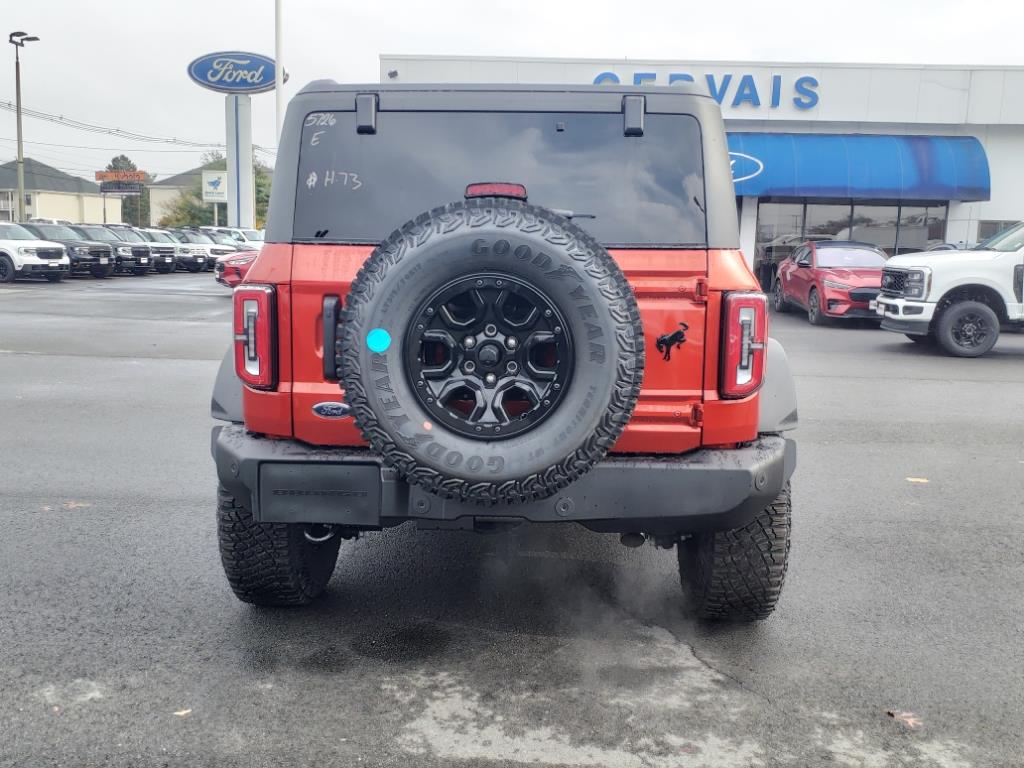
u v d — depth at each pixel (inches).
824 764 123.5
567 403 129.1
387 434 129.5
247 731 129.2
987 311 554.3
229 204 1857.8
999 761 124.9
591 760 123.3
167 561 197.9
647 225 145.6
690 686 144.8
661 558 206.5
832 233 1055.0
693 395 143.4
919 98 1034.1
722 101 1041.5
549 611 174.7
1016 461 300.2
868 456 305.1
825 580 193.2
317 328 144.1
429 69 1055.0
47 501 241.0
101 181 4274.1
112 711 134.3
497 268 127.8
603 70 1047.6
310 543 169.3
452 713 135.0
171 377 442.0
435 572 195.0
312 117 148.3
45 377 438.0
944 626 170.1
